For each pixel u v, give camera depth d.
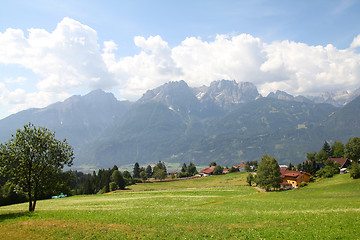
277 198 60.75
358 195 55.00
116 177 133.50
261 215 35.06
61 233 29.55
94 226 32.12
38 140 43.62
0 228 32.38
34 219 36.88
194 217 36.34
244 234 26.88
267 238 25.22
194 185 137.00
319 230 25.97
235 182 135.62
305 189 81.38
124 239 27.17
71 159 46.62
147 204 63.06
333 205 41.81
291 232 26.14
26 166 43.09
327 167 109.00
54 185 46.28
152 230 29.97
